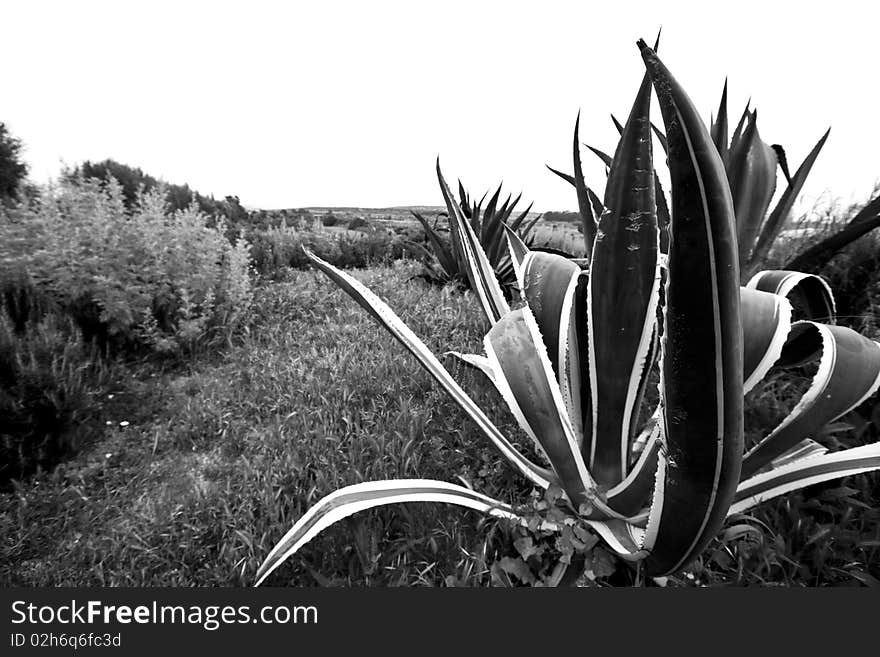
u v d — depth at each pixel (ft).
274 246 24.76
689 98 2.54
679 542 3.69
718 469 3.19
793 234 9.94
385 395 8.95
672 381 3.14
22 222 11.80
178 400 10.30
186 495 6.84
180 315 13.24
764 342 4.28
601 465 5.32
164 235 13.62
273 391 9.75
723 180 2.66
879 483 5.83
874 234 8.41
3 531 6.40
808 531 5.13
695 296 2.87
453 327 12.26
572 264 5.36
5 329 8.87
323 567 5.36
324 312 15.39
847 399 4.15
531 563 4.90
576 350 5.59
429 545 5.45
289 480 6.78
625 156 4.27
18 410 7.81
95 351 11.37
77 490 7.24
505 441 5.57
